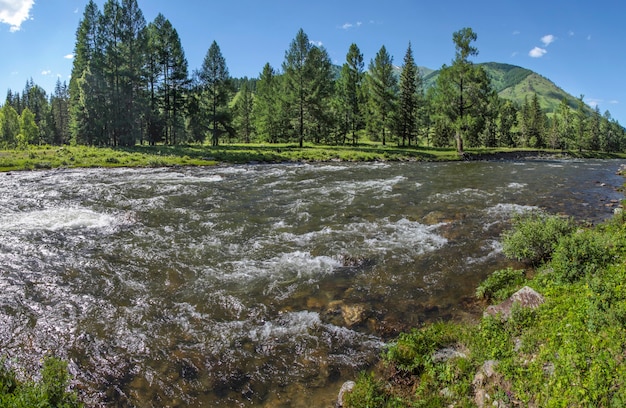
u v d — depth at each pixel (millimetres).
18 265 10789
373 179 27422
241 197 20312
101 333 7609
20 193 20250
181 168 33531
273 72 78500
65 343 7246
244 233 13961
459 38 47062
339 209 17641
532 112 98500
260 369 6637
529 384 5086
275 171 32125
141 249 12219
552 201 19656
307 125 59656
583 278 7836
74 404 5164
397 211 17281
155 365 6699
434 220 15695
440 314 8445
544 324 6387
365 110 65312
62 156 36500
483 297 9047
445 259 11492
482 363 5895
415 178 28141
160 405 5816
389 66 57750
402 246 12578
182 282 9922
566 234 10586
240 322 8078
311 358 6922
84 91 51750
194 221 15484
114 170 31203
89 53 56250
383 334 7703
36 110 111688
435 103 50594
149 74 54469
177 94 58625
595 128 94750
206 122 62375
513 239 11023
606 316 5852
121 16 50500
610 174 32000
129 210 17031
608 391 4598
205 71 58375
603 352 5168
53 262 11078
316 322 8102
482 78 46938
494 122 90438
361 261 11266
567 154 63375
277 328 7863
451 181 26703
